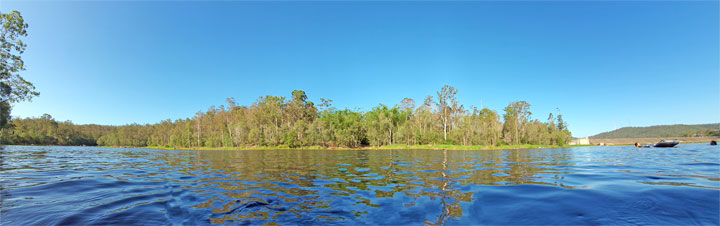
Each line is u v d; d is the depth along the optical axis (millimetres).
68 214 5480
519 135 78688
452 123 74875
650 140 99312
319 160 21562
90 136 132250
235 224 4957
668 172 10891
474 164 16656
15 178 10289
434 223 5000
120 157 26688
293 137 68750
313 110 91312
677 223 4711
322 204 6359
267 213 5648
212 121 99250
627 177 9617
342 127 74438
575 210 5578
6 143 91375
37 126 111625
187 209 5945
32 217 5273
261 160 21922
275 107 87438
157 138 110312
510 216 5336
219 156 29641
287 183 9344
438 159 22219
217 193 7613
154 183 9391
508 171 12477
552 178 9867
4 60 21906
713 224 4633
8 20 21453
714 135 108812
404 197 7016
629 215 5172
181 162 19578
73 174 11695
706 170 11422
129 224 4930
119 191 7891
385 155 30297
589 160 18891
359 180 9984
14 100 23125
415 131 66375
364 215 5492
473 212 5633
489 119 78312
